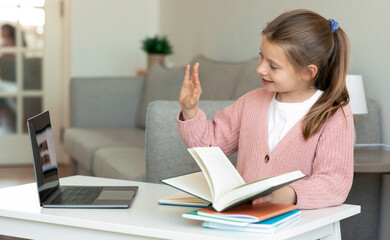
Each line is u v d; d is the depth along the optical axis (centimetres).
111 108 404
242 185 111
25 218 121
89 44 488
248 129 148
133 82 409
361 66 252
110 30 494
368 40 247
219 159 123
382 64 240
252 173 142
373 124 238
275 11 317
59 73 486
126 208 126
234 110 156
